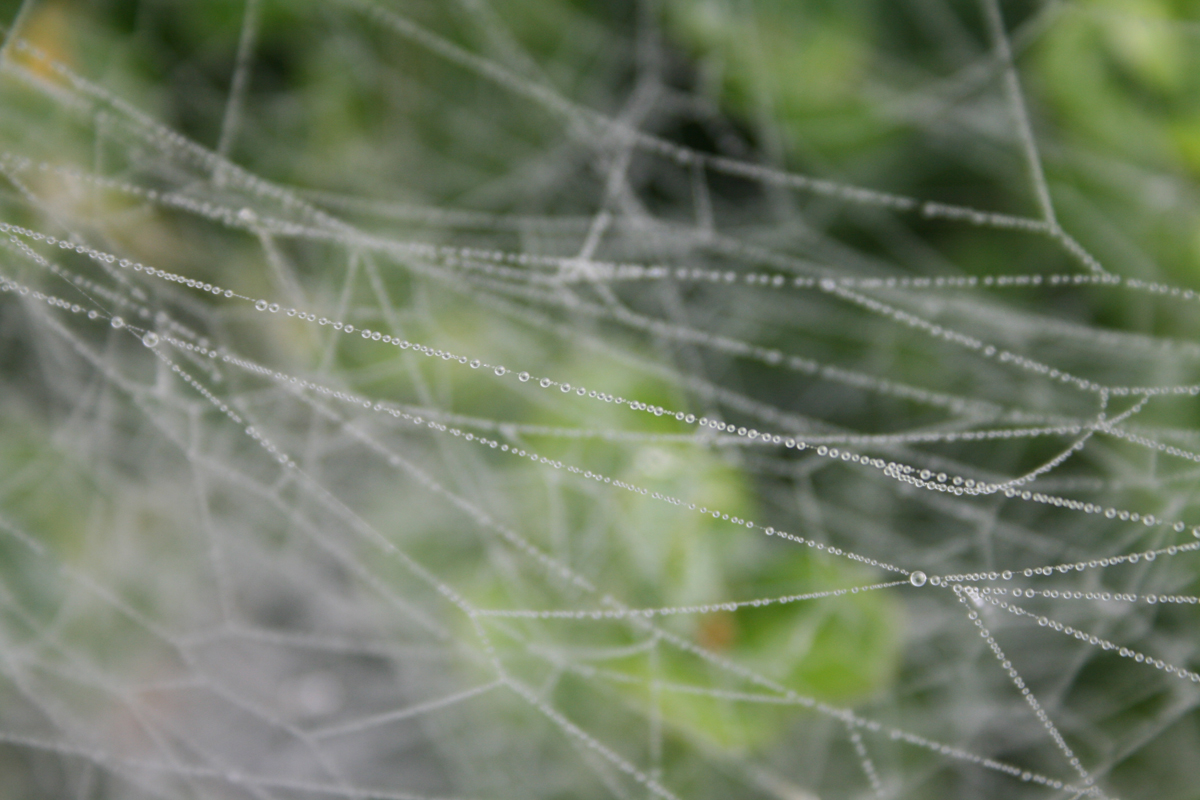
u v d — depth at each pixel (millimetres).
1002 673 339
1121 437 341
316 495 346
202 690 351
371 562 344
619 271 352
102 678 351
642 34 347
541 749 339
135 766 348
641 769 336
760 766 334
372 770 345
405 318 346
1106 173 340
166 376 347
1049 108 340
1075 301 344
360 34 346
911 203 346
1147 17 335
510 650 337
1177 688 337
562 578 336
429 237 351
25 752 347
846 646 331
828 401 346
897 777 336
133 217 343
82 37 341
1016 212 344
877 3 342
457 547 340
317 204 348
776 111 345
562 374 341
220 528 353
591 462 336
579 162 353
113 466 352
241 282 346
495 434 340
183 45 344
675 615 332
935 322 347
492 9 348
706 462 336
